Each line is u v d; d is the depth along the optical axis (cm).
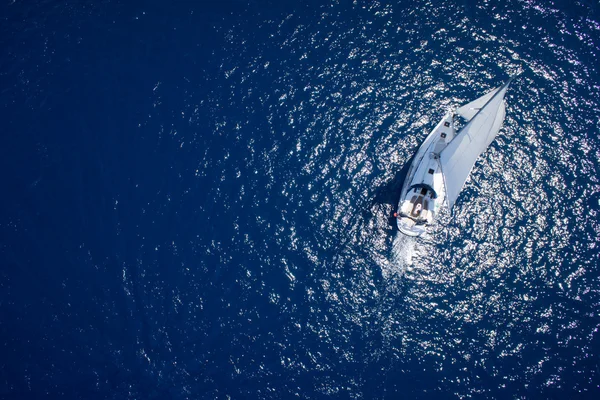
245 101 5697
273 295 4947
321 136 5528
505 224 5153
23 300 4906
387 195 5288
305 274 5028
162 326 4834
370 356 4716
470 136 4884
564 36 5850
